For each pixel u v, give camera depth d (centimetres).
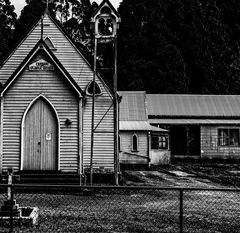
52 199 1719
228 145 4131
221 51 6181
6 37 6250
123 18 5756
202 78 5825
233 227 1223
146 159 3494
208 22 6216
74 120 2225
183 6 5944
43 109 2231
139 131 3588
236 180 2588
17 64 2423
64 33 2470
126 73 5366
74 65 2452
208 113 4347
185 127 4200
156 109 4341
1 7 7131
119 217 1334
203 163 4078
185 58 5878
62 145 2214
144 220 1296
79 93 2214
